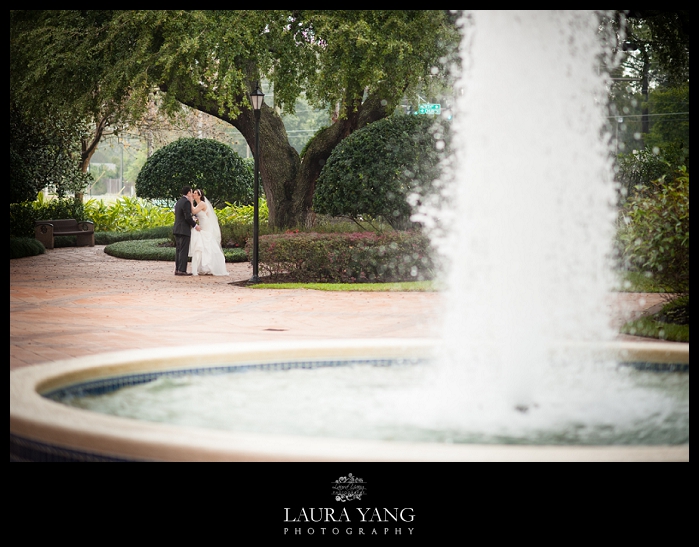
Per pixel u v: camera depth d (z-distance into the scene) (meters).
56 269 18.48
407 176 16.48
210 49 17.42
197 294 13.88
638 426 4.59
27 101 20.36
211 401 4.97
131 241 24.94
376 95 20.97
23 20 20.45
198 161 28.14
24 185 22.77
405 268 15.67
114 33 18.25
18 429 3.55
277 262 15.91
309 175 21.70
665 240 9.75
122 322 10.41
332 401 5.04
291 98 19.14
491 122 5.50
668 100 41.25
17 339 8.86
